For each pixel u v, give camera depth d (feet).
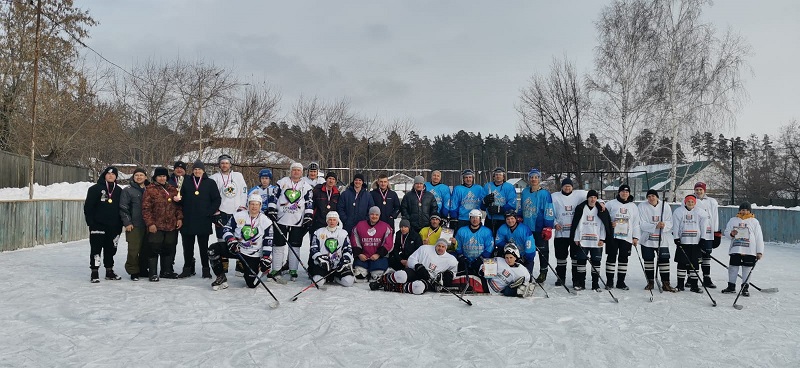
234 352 16.03
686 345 17.98
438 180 32.22
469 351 16.65
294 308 21.84
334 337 17.79
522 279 25.58
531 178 29.14
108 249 26.94
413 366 15.16
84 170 85.40
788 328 20.42
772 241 58.08
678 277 28.43
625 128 90.94
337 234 27.53
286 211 28.55
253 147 100.89
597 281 27.76
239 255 24.86
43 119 79.15
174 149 94.07
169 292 24.18
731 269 27.61
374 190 31.22
